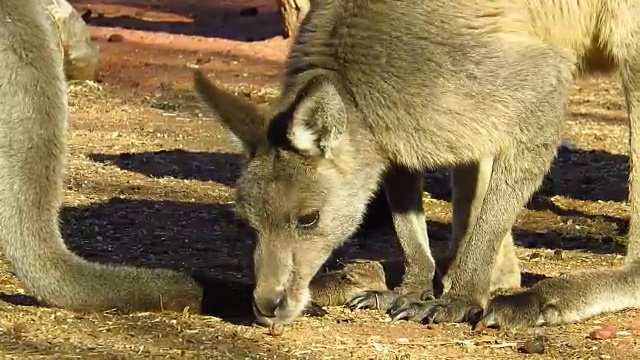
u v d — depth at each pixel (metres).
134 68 28.80
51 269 10.44
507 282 11.98
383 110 10.64
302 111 10.02
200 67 29.48
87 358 9.31
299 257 10.41
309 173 10.35
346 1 10.90
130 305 10.59
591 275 11.24
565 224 15.86
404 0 10.73
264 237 10.38
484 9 10.81
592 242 14.76
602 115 24.92
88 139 20.53
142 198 16.36
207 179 17.80
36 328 10.09
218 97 10.62
